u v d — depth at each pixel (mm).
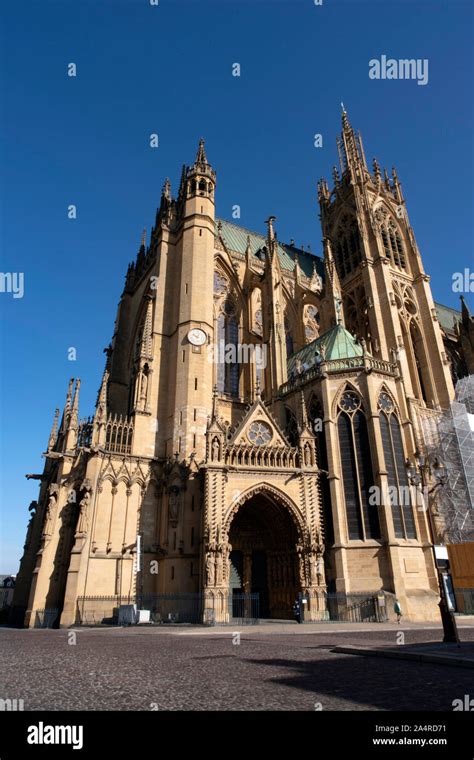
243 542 50156
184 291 58250
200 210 62906
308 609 41531
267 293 65250
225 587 39750
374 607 41312
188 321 56031
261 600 48250
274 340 61000
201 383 53281
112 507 45500
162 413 53938
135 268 76562
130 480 47344
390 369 53312
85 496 43344
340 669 13242
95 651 18922
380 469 46500
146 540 46312
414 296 78188
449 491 56344
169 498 46500
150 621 41219
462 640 21906
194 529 45031
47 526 45219
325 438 49562
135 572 43500
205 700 9109
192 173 65438
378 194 85562
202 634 29375
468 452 59375
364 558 44344
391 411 51094
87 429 48969
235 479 43844
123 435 49781
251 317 69125
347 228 86812
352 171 87438
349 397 51062
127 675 12320
